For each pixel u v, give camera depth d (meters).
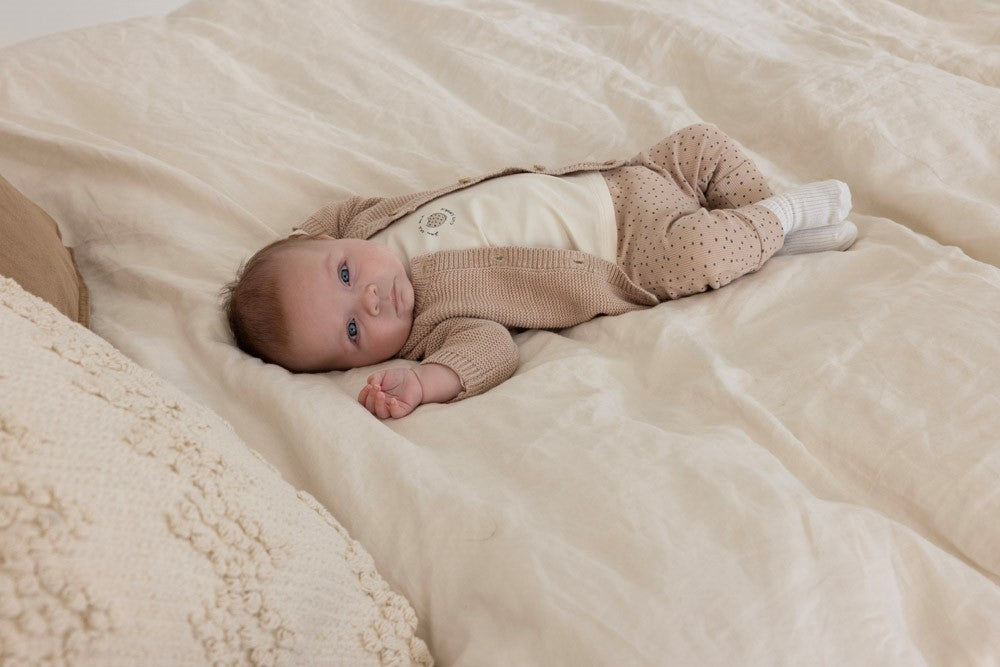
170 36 1.70
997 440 0.80
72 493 0.51
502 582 0.69
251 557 0.60
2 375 0.56
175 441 0.63
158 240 1.32
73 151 1.40
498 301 1.21
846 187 1.24
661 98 1.59
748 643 0.64
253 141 1.53
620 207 1.33
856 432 0.85
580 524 0.74
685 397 0.93
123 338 1.11
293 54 1.74
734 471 0.77
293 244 1.22
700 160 1.37
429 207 1.35
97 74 1.60
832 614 0.66
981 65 1.51
